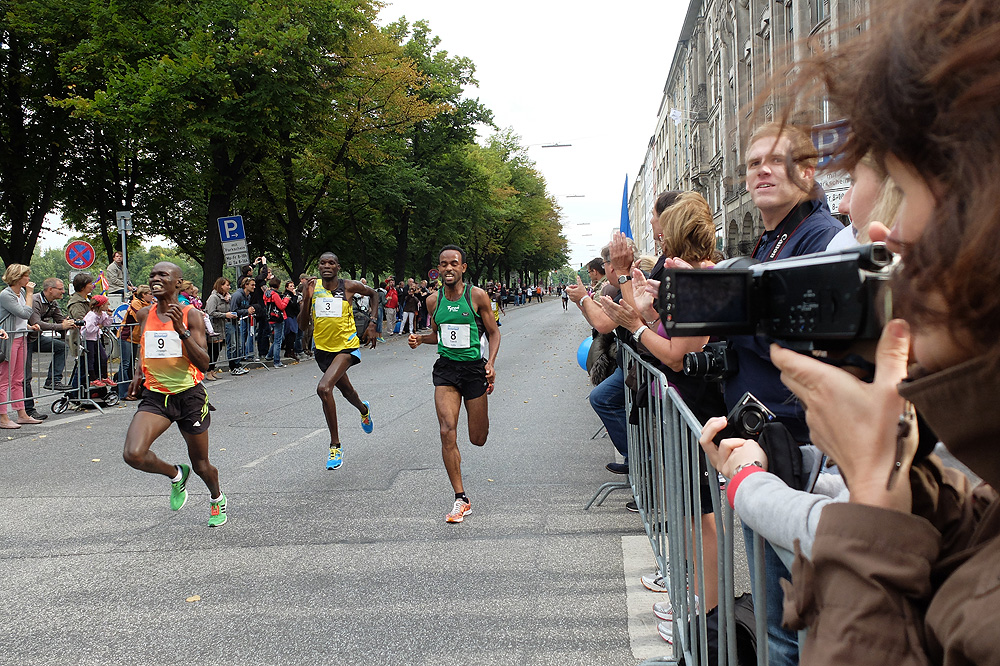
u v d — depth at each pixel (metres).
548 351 18.77
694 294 0.98
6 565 4.19
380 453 6.98
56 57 19.94
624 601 3.50
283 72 17.06
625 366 4.74
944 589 0.68
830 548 0.78
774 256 2.16
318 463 6.63
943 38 0.59
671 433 2.66
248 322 15.15
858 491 0.82
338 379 6.79
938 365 0.66
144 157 24.41
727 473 1.30
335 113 19.95
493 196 38.53
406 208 29.47
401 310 28.00
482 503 5.25
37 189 21.69
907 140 0.62
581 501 5.23
